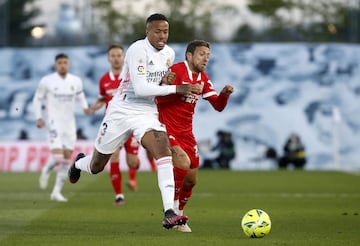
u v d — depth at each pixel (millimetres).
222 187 66625
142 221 39781
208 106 100500
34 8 106875
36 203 50594
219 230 35688
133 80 33156
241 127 100875
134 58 33344
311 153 100812
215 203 50938
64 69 55250
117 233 34469
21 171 92312
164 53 34031
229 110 101000
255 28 110188
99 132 34531
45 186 63125
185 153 35938
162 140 32719
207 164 99750
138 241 31328
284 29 111250
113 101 34312
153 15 33656
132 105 33688
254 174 86625
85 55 102062
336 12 120125
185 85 32688
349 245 30484
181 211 37375
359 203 51062
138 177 81375
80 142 92062
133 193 60094
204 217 41844
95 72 101938
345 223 38875
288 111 101438
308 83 101688
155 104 34219
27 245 30359
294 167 100125
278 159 100250
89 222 39188
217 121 100625
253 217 32719
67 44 106625
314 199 54375
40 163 93938
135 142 53750
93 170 36000
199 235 33594
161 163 32344
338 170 96125
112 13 121688
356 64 102000
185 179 36625
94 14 108000
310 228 36594
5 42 105500
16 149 94188
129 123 33469
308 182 73000
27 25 106438
